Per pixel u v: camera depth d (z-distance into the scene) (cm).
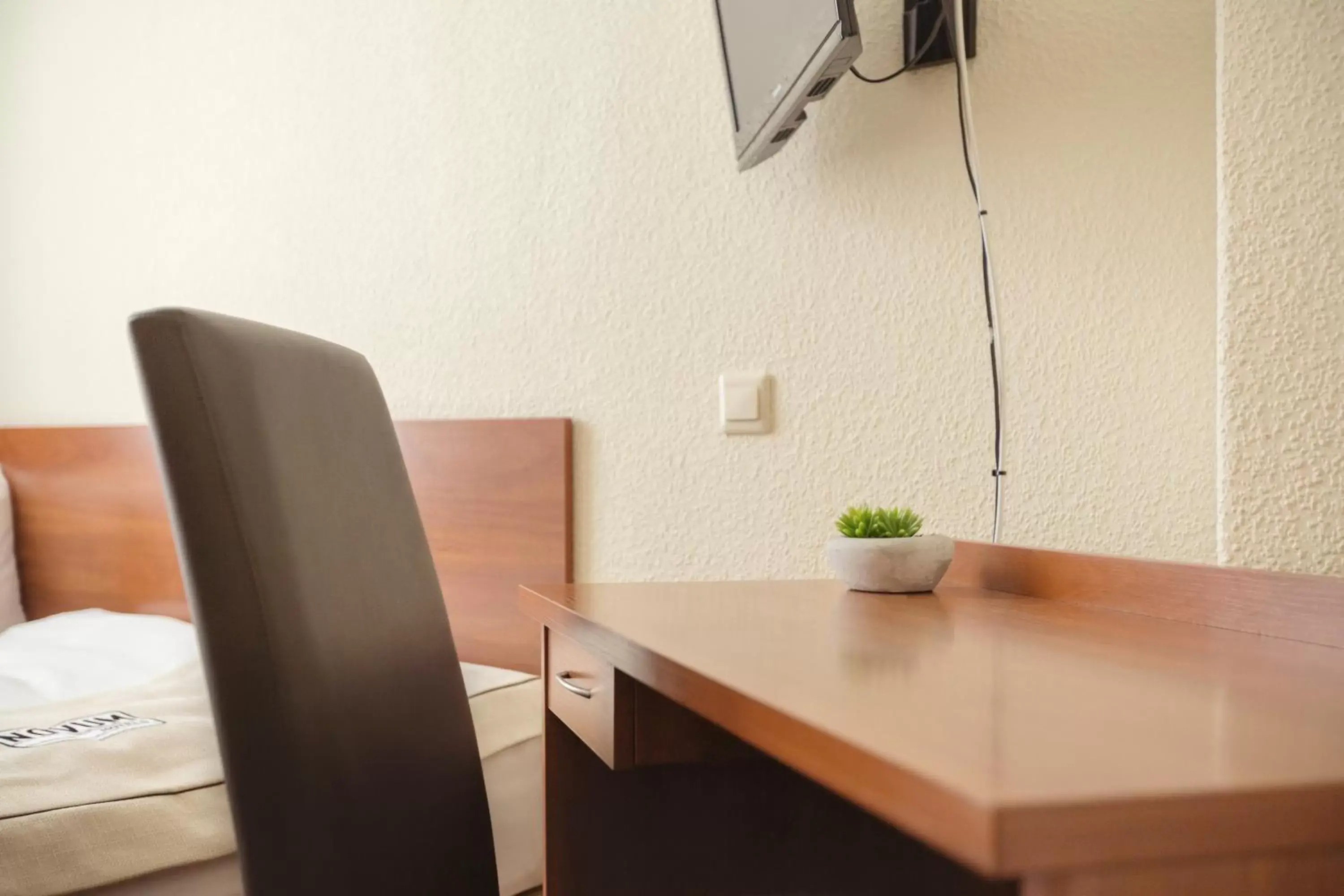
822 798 104
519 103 170
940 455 133
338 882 71
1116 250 122
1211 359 118
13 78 248
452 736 95
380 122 187
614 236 160
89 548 221
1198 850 30
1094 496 123
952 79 133
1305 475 82
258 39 204
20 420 248
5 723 112
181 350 67
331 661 75
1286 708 43
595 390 161
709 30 153
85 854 88
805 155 144
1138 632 68
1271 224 83
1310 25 82
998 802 28
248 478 69
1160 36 120
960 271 132
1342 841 31
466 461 170
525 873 131
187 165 215
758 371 147
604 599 89
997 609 82
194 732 110
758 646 60
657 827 100
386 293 185
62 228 239
